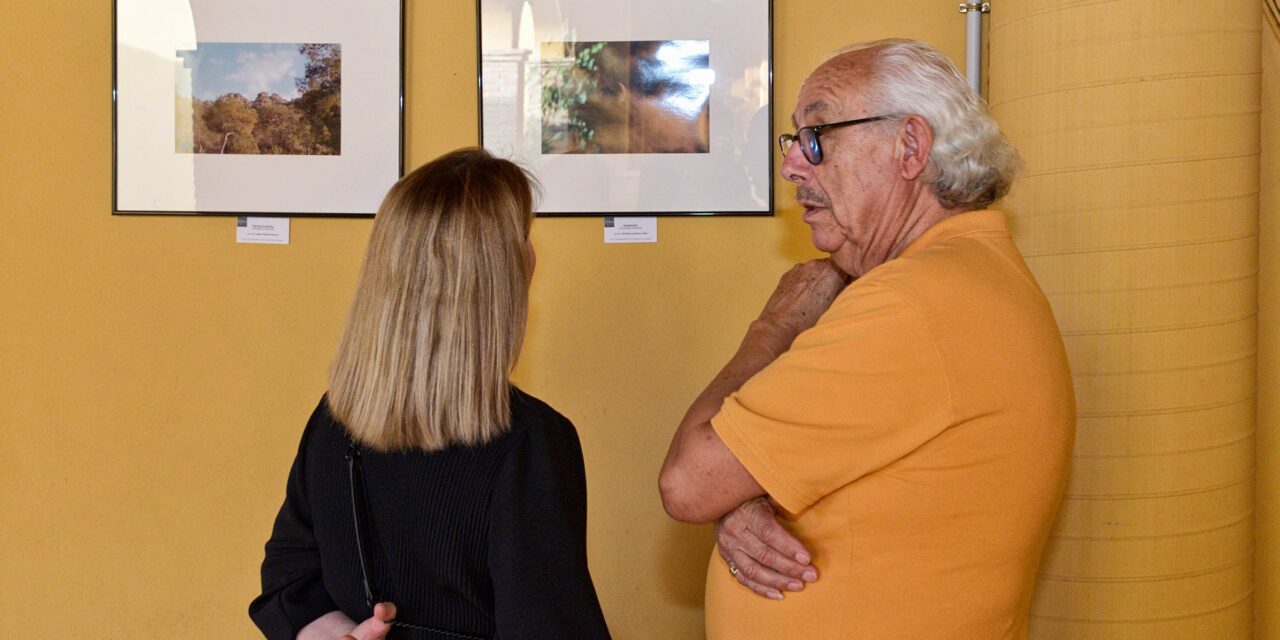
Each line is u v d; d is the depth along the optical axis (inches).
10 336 83.5
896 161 52.7
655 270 83.0
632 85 81.5
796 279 62.2
